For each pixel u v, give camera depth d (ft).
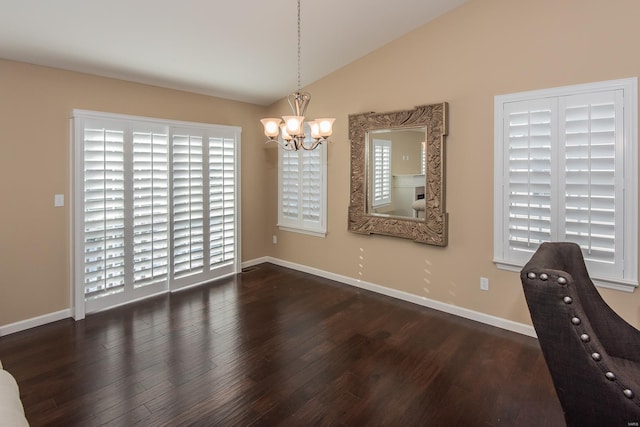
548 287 4.53
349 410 7.07
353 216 14.08
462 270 11.41
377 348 9.54
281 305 12.57
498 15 10.20
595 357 4.30
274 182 17.52
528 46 9.72
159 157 13.17
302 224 16.17
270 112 16.99
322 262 15.65
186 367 8.61
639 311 8.60
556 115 9.35
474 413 6.96
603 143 8.77
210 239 15.06
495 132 10.40
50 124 10.89
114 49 10.43
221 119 15.46
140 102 12.83
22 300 10.64
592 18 8.77
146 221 12.94
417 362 8.84
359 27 11.23
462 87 11.00
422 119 11.76
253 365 8.71
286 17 9.96
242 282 15.02
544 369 8.48
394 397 7.48
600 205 8.89
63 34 9.36
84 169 11.34
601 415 4.34
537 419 6.76
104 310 12.05
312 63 13.23
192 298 13.21
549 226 9.62
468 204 11.12
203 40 10.56
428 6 10.61
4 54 9.89
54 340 9.98
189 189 14.12
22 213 10.53
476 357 9.05
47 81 10.78
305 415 6.93
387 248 13.34
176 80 13.08
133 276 12.76
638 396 4.12
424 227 12.03
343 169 14.44
